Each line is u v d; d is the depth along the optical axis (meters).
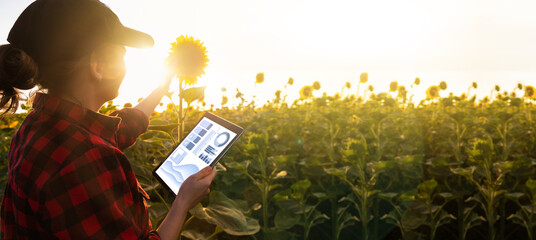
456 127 4.73
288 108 6.51
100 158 0.84
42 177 0.78
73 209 0.78
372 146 3.94
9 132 3.23
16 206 0.83
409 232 2.91
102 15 0.89
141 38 0.96
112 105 2.32
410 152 4.02
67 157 0.80
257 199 3.05
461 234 3.13
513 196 2.81
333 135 4.21
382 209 3.34
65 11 0.84
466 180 3.73
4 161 3.18
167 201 2.46
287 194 2.96
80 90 0.91
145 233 0.97
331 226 3.22
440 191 3.51
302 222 2.83
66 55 0.84
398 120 5.03
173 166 1.29
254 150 2.84
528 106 6.10
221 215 1.47
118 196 0.86
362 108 6.71
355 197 3.25
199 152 1.26
